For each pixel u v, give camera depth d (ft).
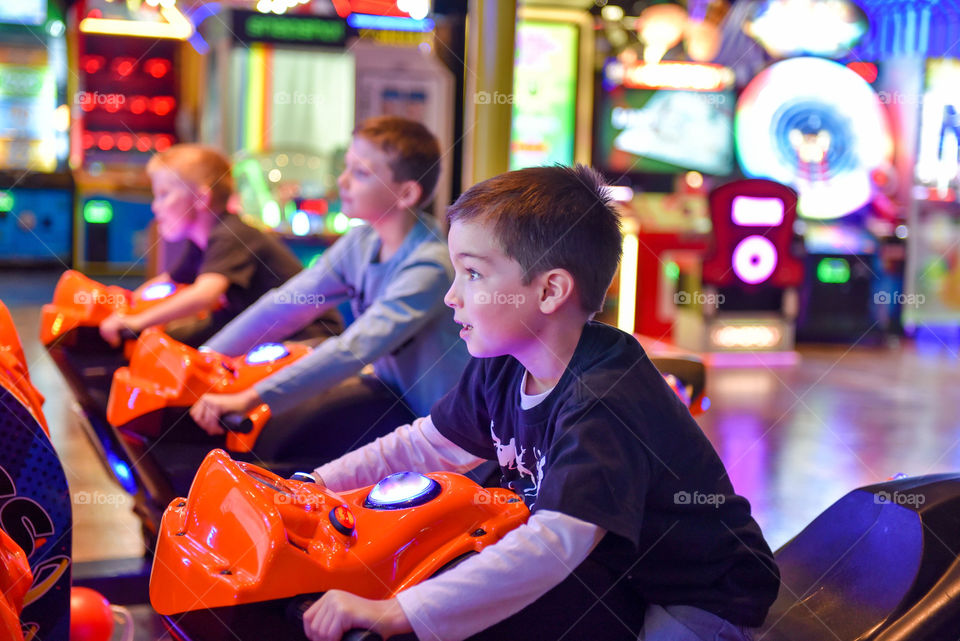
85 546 8.18
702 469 3.88
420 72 15.72
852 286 22.68
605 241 3.85
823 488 10.62
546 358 3.88
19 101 28.19
